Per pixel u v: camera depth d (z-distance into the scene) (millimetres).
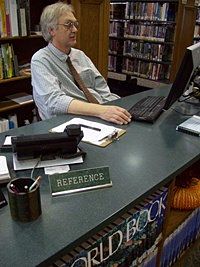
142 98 1924
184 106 1793
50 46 1872
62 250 710
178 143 1292
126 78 5668
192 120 1517
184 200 1431
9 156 1119
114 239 1009
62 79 1906
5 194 897
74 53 2031
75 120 1485
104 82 2182
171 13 4613
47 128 1399
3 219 795
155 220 1196
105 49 3494
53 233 753
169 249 1460
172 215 1454
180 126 1426
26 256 684
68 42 1840
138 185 971
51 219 802
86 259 922
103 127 1399
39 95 1765
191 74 1542
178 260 1625
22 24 2607
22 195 748
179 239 1529
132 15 5102
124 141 1293
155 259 1318
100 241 947
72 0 3023
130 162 1113
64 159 1086
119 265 1090
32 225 777
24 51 2982
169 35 4730
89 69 2066
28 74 2787
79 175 937
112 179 999
